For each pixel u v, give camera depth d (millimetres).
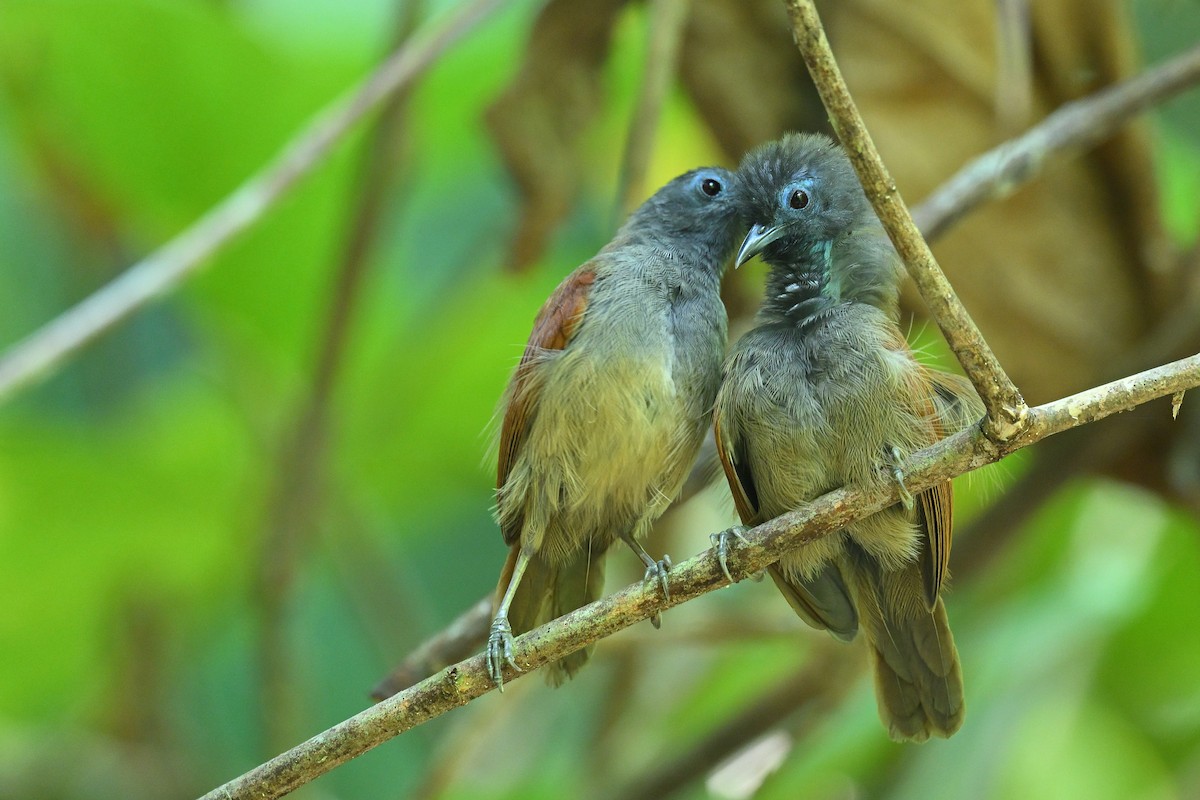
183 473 13977
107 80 12703
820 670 11062
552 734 13234
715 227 9406
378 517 14312
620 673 12195
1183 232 12969
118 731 13195
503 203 16562
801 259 8594
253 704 16172
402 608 13391
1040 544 13172
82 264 14609
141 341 15508
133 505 13961
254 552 12711
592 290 8977
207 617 14836
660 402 8727
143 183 13266
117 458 13953
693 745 11234
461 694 6996
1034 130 9641
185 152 13148
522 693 10953
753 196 8758
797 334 8273
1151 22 13523
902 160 10992
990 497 12117
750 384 8203
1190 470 10781
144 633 13484
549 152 11062
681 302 9156
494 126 11086
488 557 16516
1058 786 12406
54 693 14914
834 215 8594
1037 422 6617
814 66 6109
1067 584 12594
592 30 11094
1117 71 10828
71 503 13867
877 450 7855
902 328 11086
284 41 13242
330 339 11461
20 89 12781
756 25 11227
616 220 9906
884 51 11070
